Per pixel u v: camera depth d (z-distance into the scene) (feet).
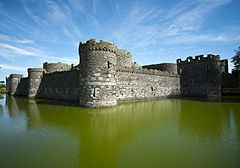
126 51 95.35
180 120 43.70
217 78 110.42
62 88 88.02
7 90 156.76
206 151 24.88
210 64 112.06
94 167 20.52
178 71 127.95
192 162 21.66
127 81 83.30
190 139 29.76
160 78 105.09
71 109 57.47
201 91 114.93
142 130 34.99
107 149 25.72
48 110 56.65
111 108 59.93
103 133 33.04
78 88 75.41
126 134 32.45
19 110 57.93
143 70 92.84
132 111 55.98
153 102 82.07
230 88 118.93
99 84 59.26
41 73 107.86
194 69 118.93
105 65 60.64
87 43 59.93
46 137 30.91
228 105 70.59
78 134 32.48
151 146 26.84
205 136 31.30
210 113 53.01
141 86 91.45
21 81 132.16
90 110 55.31
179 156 23.30
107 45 61.05
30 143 28.14
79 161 22.00
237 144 27.30
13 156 23.48
